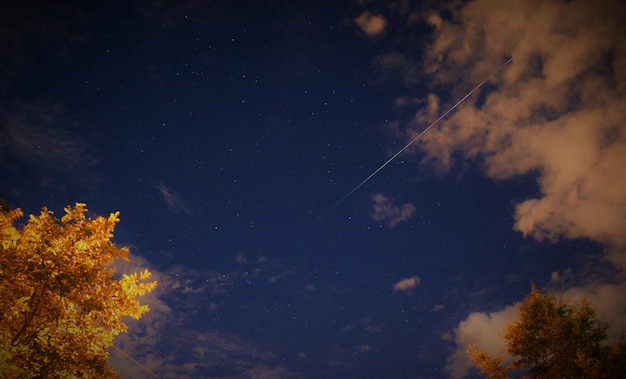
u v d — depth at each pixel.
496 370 14.54
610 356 12.78
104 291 8.75
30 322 8.11
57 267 8.09
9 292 7.79
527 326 14.66
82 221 8.77
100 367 9.07
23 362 7.95
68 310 8.64
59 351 8.32
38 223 8.33
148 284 9.20
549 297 14.81
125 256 9.08
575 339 13.70
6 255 7.71
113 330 8.91
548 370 14.11
